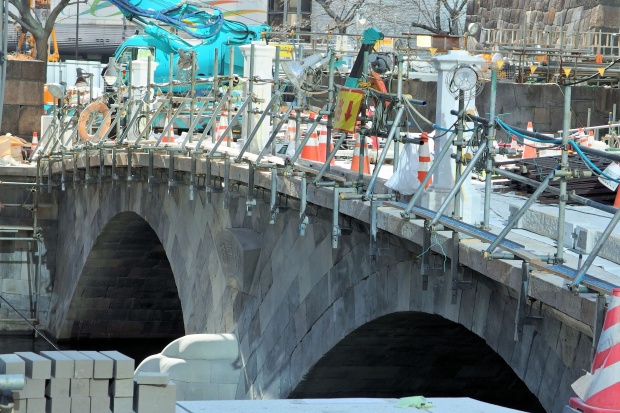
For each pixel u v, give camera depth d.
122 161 53.22
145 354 70.56
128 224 62.03
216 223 44.75
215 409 16.72
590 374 15.63
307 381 35.22
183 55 58.34
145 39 68.56
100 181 56.75
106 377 16.31
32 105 78.69
